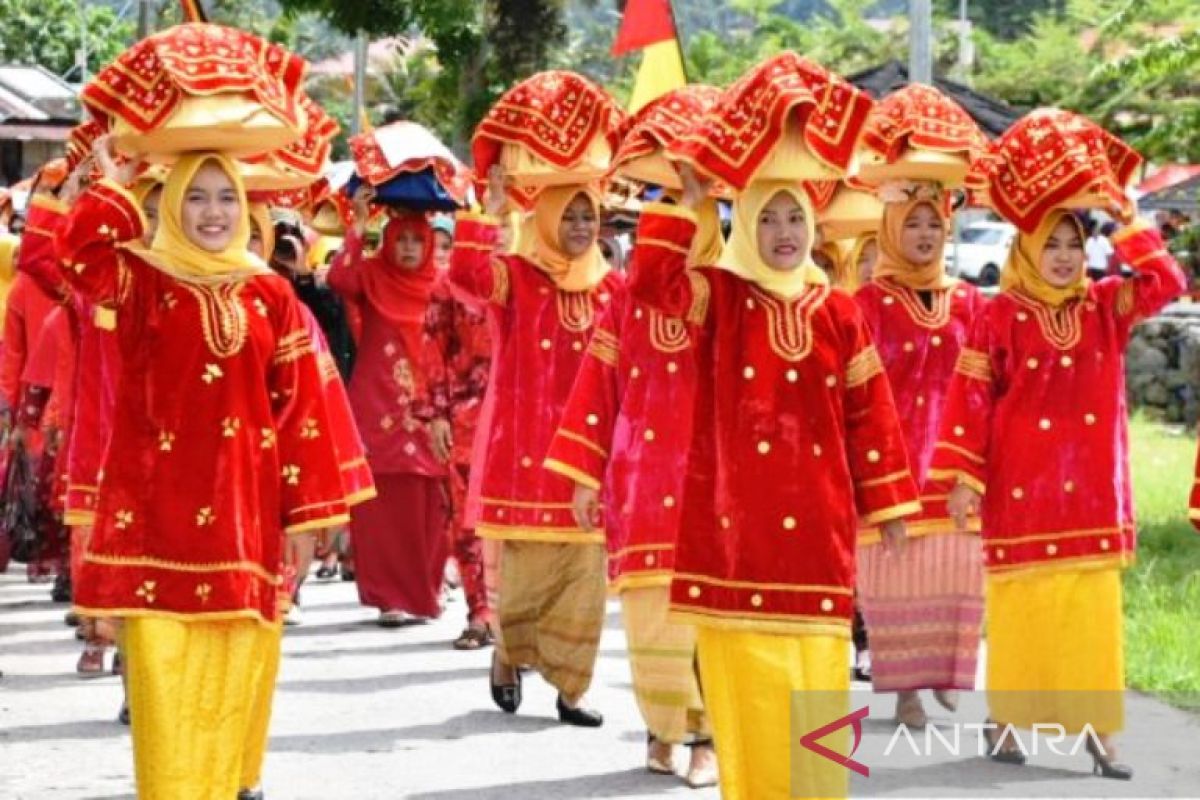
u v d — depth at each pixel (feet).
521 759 37.99
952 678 40.57
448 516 53.57
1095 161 36.83
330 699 43.57
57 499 47.50
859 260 44.98
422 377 50.70
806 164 29.35
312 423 30.63
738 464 29.55
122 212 29.45
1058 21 257.14
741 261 29.81
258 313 30.22
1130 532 37.83
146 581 29.50
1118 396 37.76
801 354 29.60
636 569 35.94
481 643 50.11
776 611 29.40
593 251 41.93
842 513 29.73
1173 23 124.16
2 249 55.67
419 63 148.97
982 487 37.65
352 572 62.49
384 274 53.26
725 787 29.86
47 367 53.72
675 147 29.71
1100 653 37.11
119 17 246.47
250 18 194.18
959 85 79.00
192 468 29.66
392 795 35.17
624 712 42.45
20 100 161.89
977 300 42.01
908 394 41.47
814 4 359.05
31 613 55.36
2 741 38.99
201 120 28.89
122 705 42.22
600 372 36.52
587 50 143.84
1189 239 103.81
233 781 30.22
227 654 30.01
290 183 35.53
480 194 43.21
